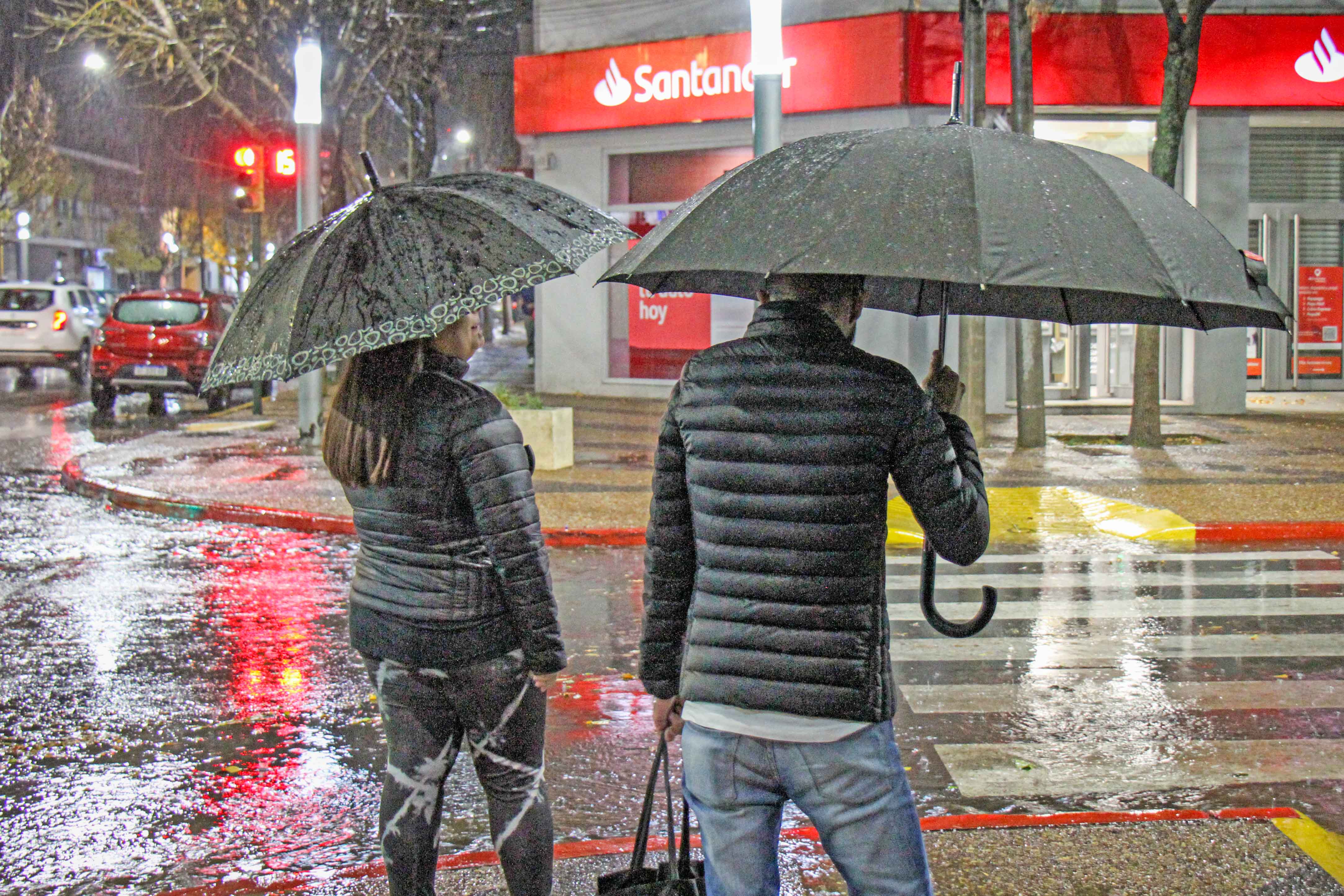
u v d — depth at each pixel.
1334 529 10.91
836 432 2.59
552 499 12.41
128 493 12.80
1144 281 2.54
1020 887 3.94
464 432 3.17
